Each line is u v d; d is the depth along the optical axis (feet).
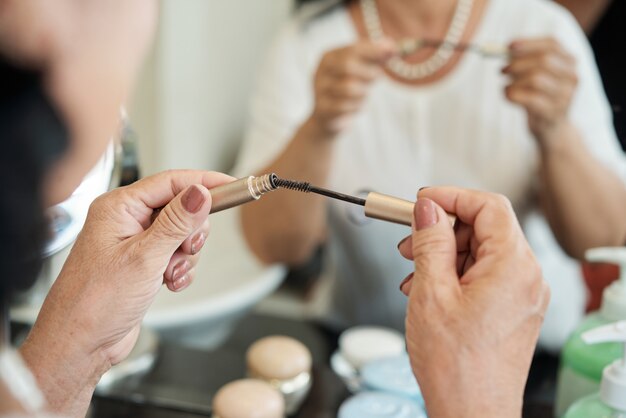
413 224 1.13
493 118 2.59
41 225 0.79
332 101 2.45
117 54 0.84
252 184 1.18
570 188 2.33
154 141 2.78
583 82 2.32
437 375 1.04
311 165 2.56
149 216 1.32
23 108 0.73
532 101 2.32
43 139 0.75
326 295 2.63
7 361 0.80
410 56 2.65
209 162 3.03
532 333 1.05
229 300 2.41
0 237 0.73
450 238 1.10
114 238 1.29
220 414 1.80
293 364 1.99
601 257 1.75
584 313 2.26
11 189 0.73
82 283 1.25
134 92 2.61
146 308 1.29
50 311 1.26
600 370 1.66
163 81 2.75
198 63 2.88
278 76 2.85
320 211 2.63
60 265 1.70
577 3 2.34
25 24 0.72
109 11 0.81
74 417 1.31
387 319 2.56
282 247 2.65
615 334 1.47
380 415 1.71
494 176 2.59
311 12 2.84
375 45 2.42
